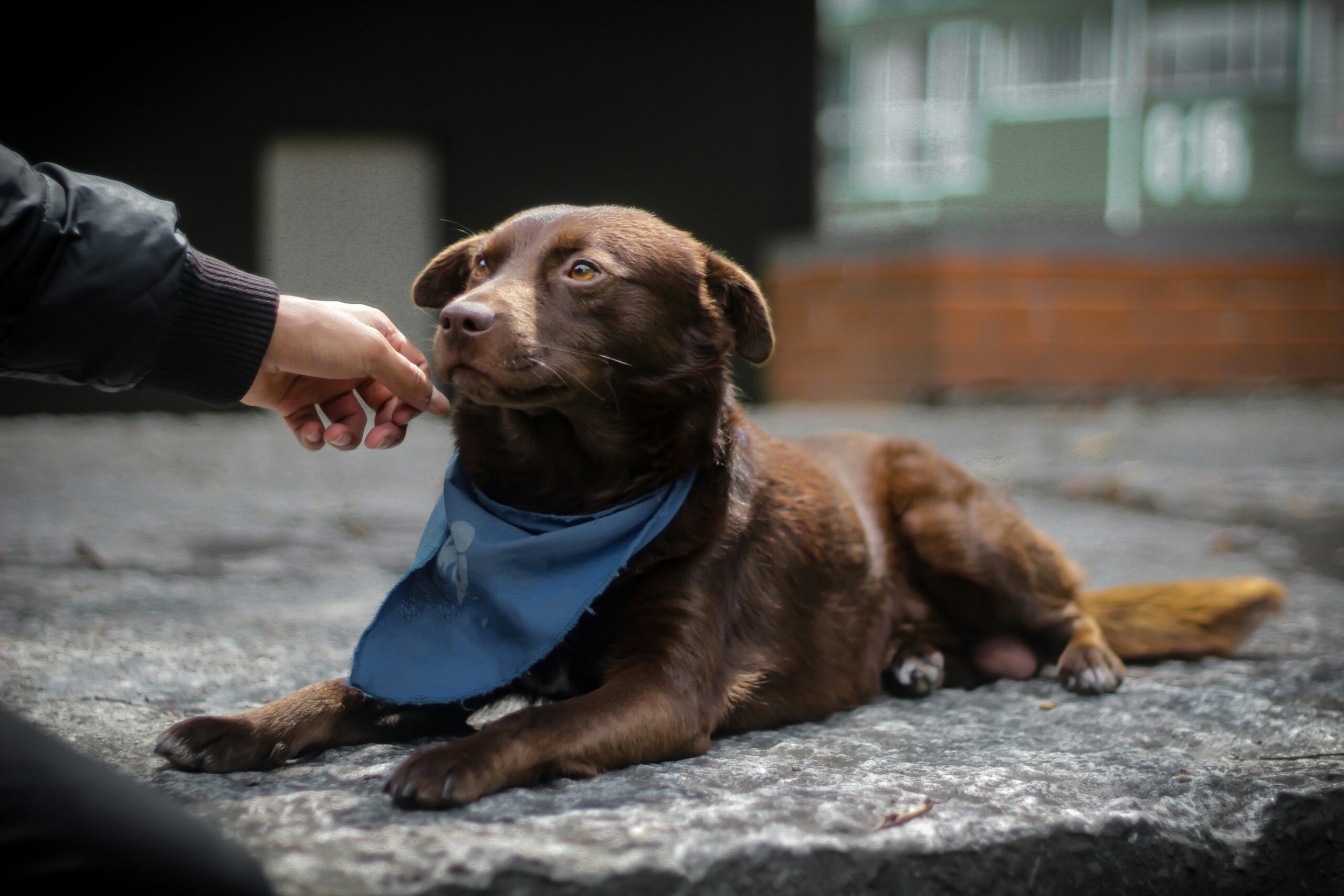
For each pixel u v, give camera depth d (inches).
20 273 80.9
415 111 574.6
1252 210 871.1
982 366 548.4
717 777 91.5
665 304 111.9
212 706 112.7
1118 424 470.9
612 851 73.2
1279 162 864.3
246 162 563.8
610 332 108.6
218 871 57.5
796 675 117.0
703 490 109.3
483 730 87.9
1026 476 343.0
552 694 109.6
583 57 583.2
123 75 547.5
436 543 104.3
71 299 82.9
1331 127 858.8
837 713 121.6
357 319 103.1
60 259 82.6
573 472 111.9
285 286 583.8
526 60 580.1
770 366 601.6
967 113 895.1
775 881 74.6
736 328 118.6
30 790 53.3
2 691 114.3
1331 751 105.9
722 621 108.0
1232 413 513.3
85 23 541.3
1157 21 860.6
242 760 90.5
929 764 97.5
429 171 587.2
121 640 140.6
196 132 557.6
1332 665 141.3
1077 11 866.8
